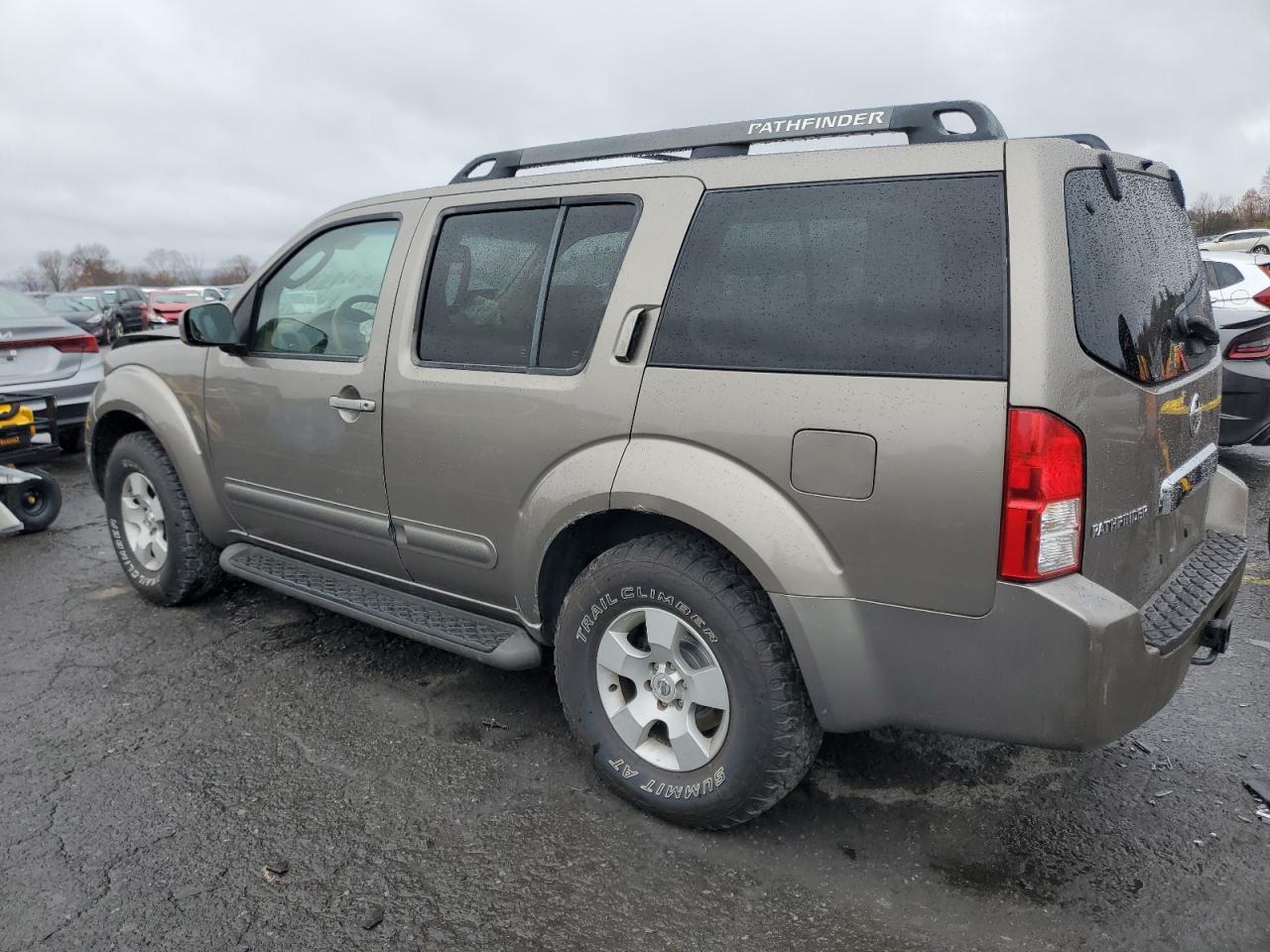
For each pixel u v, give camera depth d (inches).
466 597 127.3
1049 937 88.5
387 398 126.6
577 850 102.5
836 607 90.5
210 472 157.6
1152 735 124.8
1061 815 107.4
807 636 91.7
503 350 116.6
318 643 158.4
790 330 93.7
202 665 149.9
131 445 170.2
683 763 103.6
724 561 98.9
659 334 102.1
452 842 104.1
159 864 100.3
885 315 88.7
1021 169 85.0
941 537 84.9
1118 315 90.0
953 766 118.1
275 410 142.6
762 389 93.9
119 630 165.5
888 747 122.6
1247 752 120.1
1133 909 92.0
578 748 123.6
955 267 85.8
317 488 139.6
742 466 95.1
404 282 127.7
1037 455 80.6
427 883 97.3
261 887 96.8
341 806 110.9
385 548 133.4
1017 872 98.0
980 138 93.0
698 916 92.1
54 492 233.3
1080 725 83.5
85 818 108.6
